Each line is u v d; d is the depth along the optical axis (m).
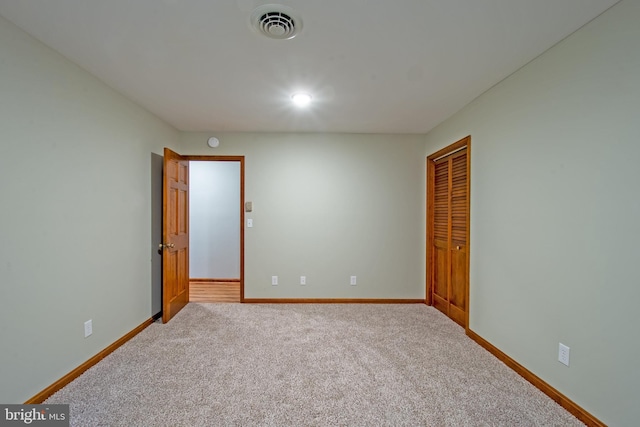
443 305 3.53
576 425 1.67
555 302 1.90
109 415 1.72
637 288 1.44
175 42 1.83
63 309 1.99
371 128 3.70
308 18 1.59
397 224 3.95
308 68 2.16
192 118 3.31
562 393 1.84
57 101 1.94
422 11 1.54
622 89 1.49
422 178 3.95
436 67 2.16
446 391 1.98
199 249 5.31
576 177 1.75
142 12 1.54
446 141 3.35
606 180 1.58
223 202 5.30
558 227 1.87
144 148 3.00
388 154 3.94
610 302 1.56
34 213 1.78
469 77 2.32
